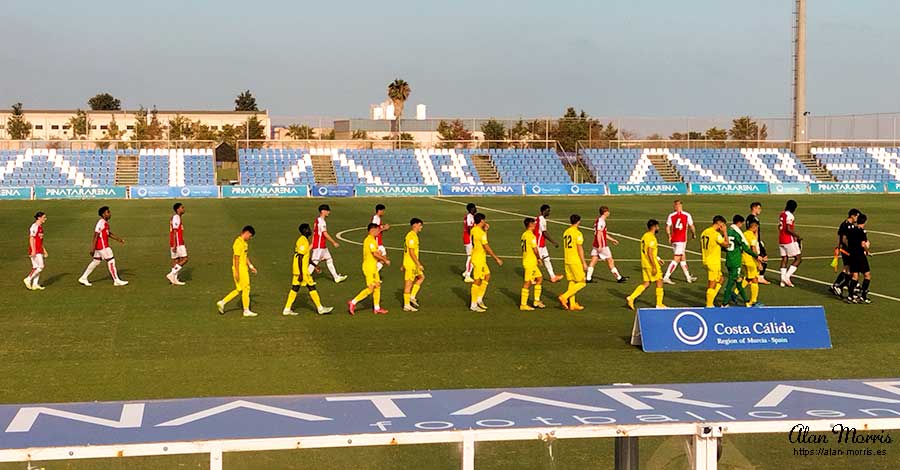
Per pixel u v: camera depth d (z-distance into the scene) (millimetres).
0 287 23641
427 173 70812
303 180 68562
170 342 17188
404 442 7734
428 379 14477
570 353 16406
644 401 9523
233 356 16094
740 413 8891
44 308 20688
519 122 77562
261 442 7641
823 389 10062
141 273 26281
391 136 75688
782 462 8625
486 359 15906
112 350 16531
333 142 73250
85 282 23953
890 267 27938
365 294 20188
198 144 71438
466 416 8883
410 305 21000
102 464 7695
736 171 73625
